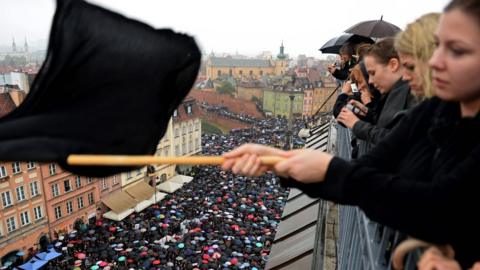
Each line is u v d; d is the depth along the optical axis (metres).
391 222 1.42
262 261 26.16
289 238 8.13
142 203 38.53
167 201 39.00
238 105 102.69
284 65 158.25
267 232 30.47
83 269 25.75
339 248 5.89
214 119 99.56
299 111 100.88
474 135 1.43
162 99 2.12
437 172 1.55
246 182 42.50
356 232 3.83
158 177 45.47
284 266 7.13
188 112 56.25
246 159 1.79
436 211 1.35
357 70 4.66
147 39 2.11
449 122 1.56
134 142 2.03
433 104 1.78
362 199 1.50
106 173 1.97
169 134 51.84
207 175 46.56
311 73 107.25
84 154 1.90
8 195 29.89
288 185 1.85
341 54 7.79
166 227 31.52
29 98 1.97
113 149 1.98
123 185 40.31
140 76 2.08
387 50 3.59
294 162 1.69
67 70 2.00
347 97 5.80
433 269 1.39
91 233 32.44
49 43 2.03
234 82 131.50
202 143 65.62
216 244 28.44
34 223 32.03
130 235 30.62
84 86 2.01
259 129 79.56
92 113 1.98
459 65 1.30
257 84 115.69
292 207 9.61
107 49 2.05
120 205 38.03
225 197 37.91
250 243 28.59
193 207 36.03
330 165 1.60
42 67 1.99
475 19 1.25
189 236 29.66
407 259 1.99
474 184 1.32
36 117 1.92
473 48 1.27
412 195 1.39
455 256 1.45
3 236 29.77
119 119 2.02
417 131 1.83
